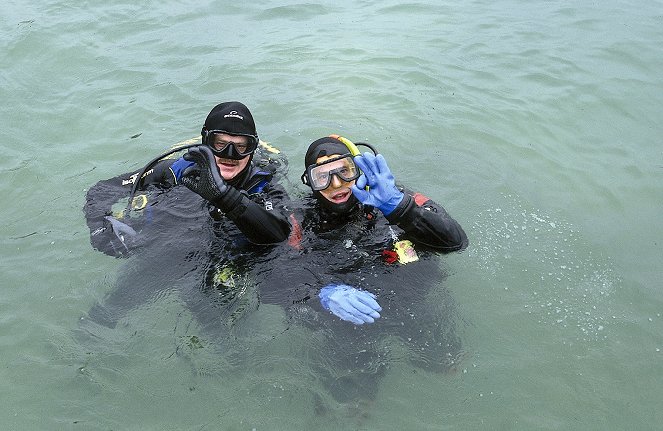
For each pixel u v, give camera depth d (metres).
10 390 2.95
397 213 3.45
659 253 4.00
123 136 5.31
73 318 3.35
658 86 6.32
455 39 7.27
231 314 3.27
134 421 2.78
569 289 3.57
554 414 2.83
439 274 3.55
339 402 2.87
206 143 3.77
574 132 5.48
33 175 4.79
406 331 3.21
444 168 4.77
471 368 3.05
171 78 6.31
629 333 3.29
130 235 3.73
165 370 3.01
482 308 3.39
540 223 4.17
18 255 3.86
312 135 5.16
